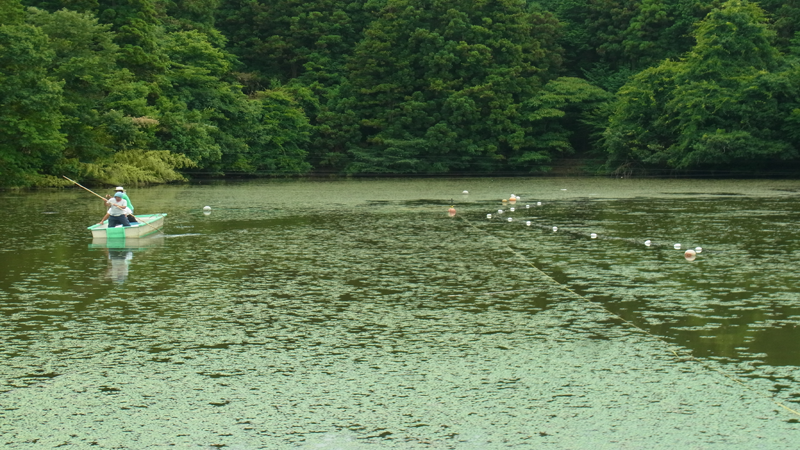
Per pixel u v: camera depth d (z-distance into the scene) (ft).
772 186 146.61
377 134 217.56
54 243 62.59
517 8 222.48
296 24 232.12
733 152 175.11
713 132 180.04
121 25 171.63
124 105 154.92
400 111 217.36
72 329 34.50
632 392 26.37
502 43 218.38
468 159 216.95
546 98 215.31
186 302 40.09
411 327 34.86
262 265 51.80
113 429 23.57
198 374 28.37
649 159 190.49
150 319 36.40
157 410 24.99
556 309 38.34
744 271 48.85
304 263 52.65
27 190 133.49
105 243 62.75
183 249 59.26
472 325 35.19
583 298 40.91
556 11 246.27
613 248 59.77
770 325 34.91
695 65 185.98
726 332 33.73
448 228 74.54
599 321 35.86
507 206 102.78
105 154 149.48
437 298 41.06
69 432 23.34
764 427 23.45
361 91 217.56
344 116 216.74
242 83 224.94
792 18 205.67
